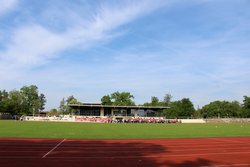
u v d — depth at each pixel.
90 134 24.14
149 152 13.96
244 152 14.38
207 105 125.50
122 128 35.31
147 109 83.50
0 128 28.86
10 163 10.09
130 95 105.25
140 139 20.83
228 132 30.53
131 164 10.61
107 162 10.87
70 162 10.61
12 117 71.38
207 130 34.09
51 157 11.63
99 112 80.06
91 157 11.92
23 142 16.77
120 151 14.05
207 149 15.45
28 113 80.88
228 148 15.99
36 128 30.22
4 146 14.80
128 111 82.06
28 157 11.49
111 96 105.44
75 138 20.12
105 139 20.11
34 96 85.25
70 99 126.44
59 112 112.00
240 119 82.00
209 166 10.59
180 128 38.22
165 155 13.07
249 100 108.56
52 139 19.08
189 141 19.91
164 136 23.64
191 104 107.00
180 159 12.02
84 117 73.88
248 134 27.16
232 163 11.25
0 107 74.50
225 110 107.56
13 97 77.94
